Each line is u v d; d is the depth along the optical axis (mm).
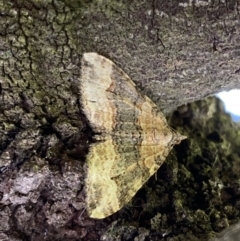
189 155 56
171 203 50
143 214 50
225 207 51
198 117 61
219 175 56
